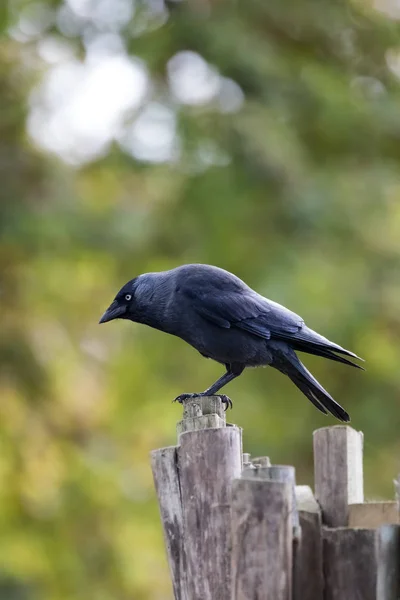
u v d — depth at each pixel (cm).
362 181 1644
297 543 534
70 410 1609
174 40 1628
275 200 1586
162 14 1695
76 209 1617
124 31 1680
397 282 1582
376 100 1734
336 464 613
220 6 1680
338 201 1596
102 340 1677
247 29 1669
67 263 1659
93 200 1706
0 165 1645
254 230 1590
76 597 1483
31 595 1458
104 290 1669
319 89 1650
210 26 1627
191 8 1659
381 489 1605
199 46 1622
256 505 522
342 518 606
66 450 1582
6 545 1474
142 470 1573
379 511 598
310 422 1609
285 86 1642
